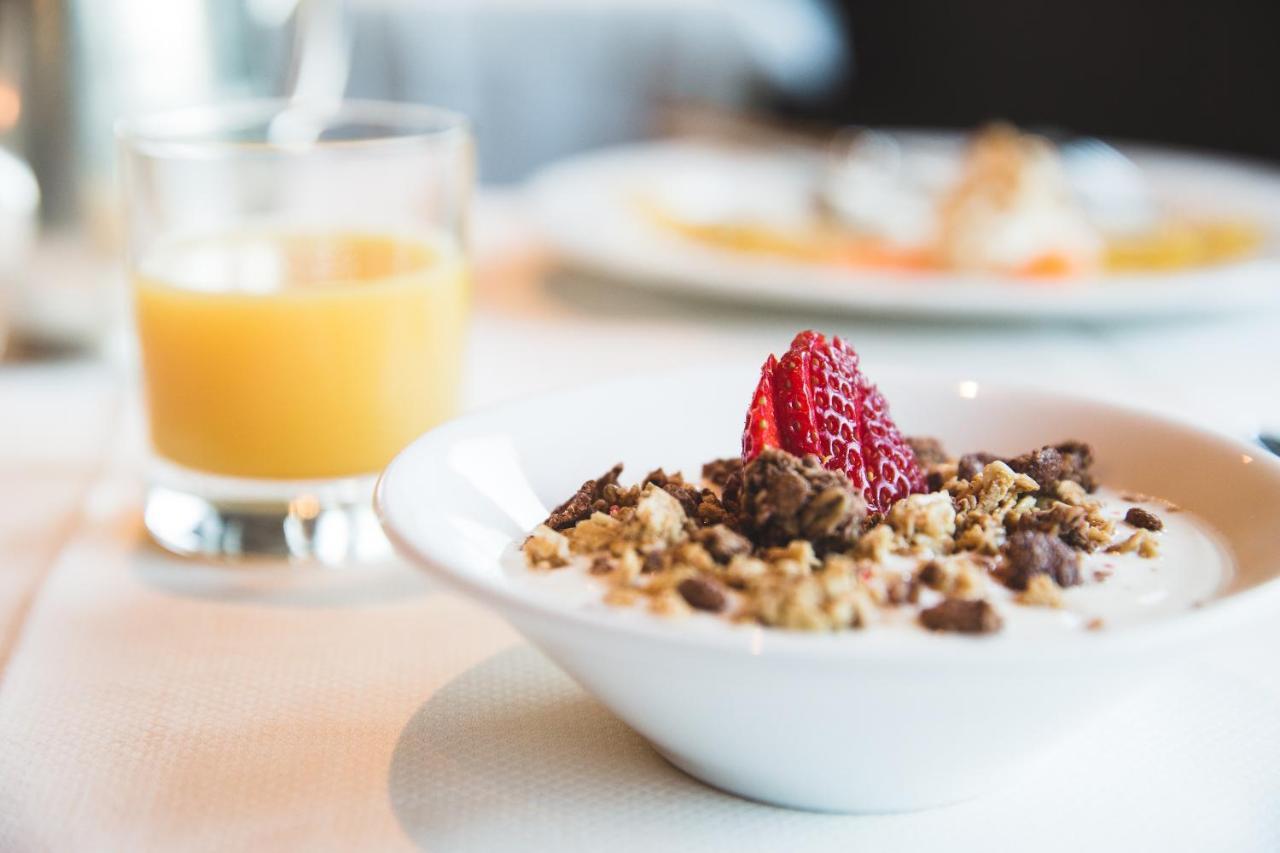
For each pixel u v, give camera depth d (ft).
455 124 1.35
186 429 1.22
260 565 1.22
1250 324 1.81
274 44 1.65
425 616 1.14
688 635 0.81
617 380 1.15
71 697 1.03
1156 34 4.05
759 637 0.81
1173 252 2.08
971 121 4.38
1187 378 1.61
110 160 1.57
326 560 1.23
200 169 1.27
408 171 1.31
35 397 1.56
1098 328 1.78
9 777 0.95
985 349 1.71
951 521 0.97
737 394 1.17
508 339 1.74
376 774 0.95
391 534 0.91
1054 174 2.17
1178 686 1.03
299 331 1.21
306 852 0.89
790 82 4.66
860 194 2.36
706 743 0.89
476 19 4.58
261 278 1.25
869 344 1.73
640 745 0.98
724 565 0.92
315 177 1.31
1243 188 2.41
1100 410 1.12
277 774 0.95
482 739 0.98
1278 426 1.44
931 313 1.73
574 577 0.93
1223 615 0.83
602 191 2.37
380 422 1.25
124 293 1.62
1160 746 0.97
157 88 1.56
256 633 1.11
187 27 1.56
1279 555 0.94
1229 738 0.98
